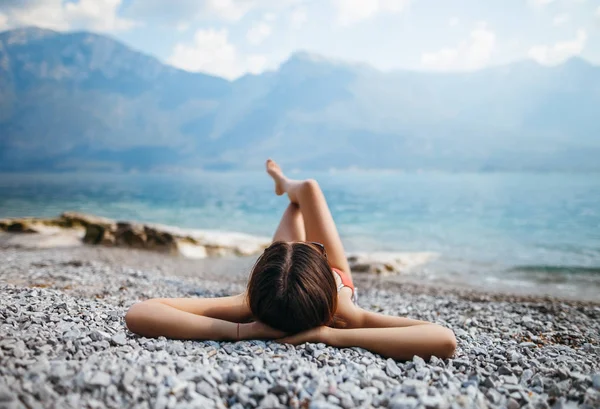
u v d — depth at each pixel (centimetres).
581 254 1102
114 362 216
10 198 2920
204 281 739
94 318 308
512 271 917
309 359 242
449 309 507
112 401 187
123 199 2884
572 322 449
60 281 529
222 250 1094
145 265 892
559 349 320
